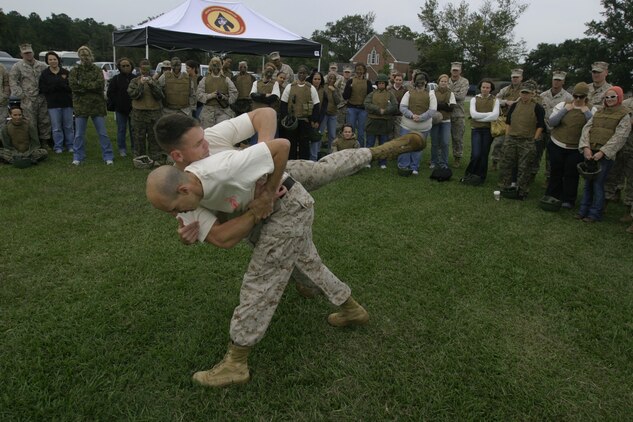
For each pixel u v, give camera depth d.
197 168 2.01
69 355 2.61
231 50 11.35
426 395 2.41
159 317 2.98
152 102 7.25
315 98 7.22
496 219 5.36
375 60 61.97
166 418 2.20
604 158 5.28
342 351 2.74
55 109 7.95
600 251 4.48
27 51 7.85
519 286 3.62
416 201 5.93
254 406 2.29
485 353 2.76
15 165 6.85
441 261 4.03
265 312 2.33
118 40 11.16
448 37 47.16
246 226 2.12
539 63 52.88
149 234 4.35
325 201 5.68
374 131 8.04
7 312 2.97
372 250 4.19
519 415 2.31
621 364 2.70
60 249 3.94
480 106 7.06
